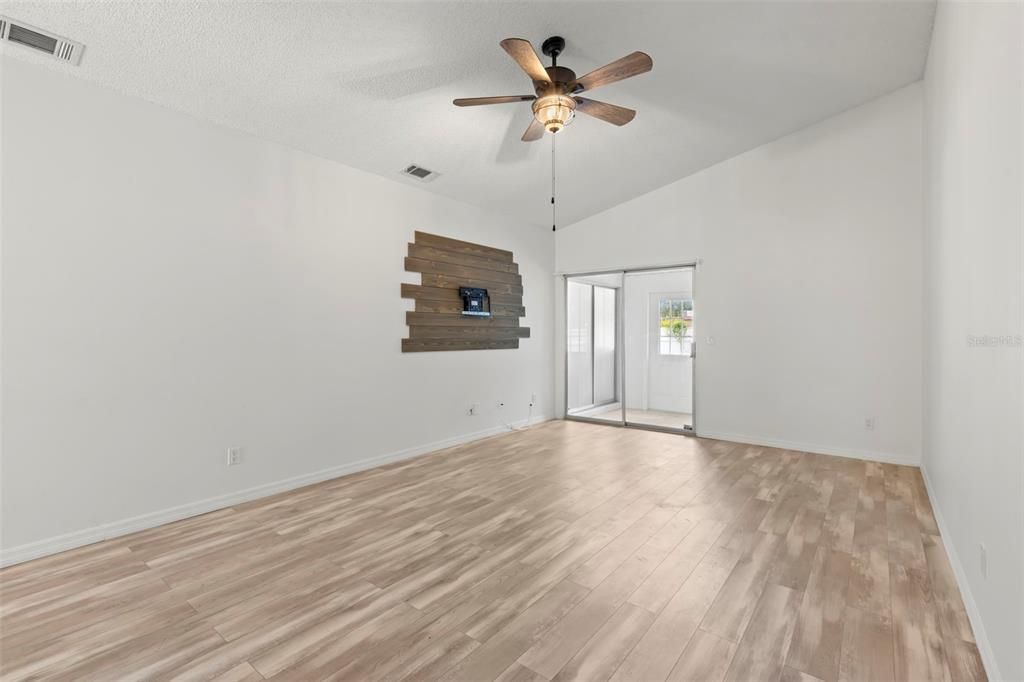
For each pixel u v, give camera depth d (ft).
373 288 14.20
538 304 20.85
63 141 8.79
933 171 11.16
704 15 9.59
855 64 12.07
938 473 10.19
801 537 9.08
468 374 17.39
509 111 11.91
